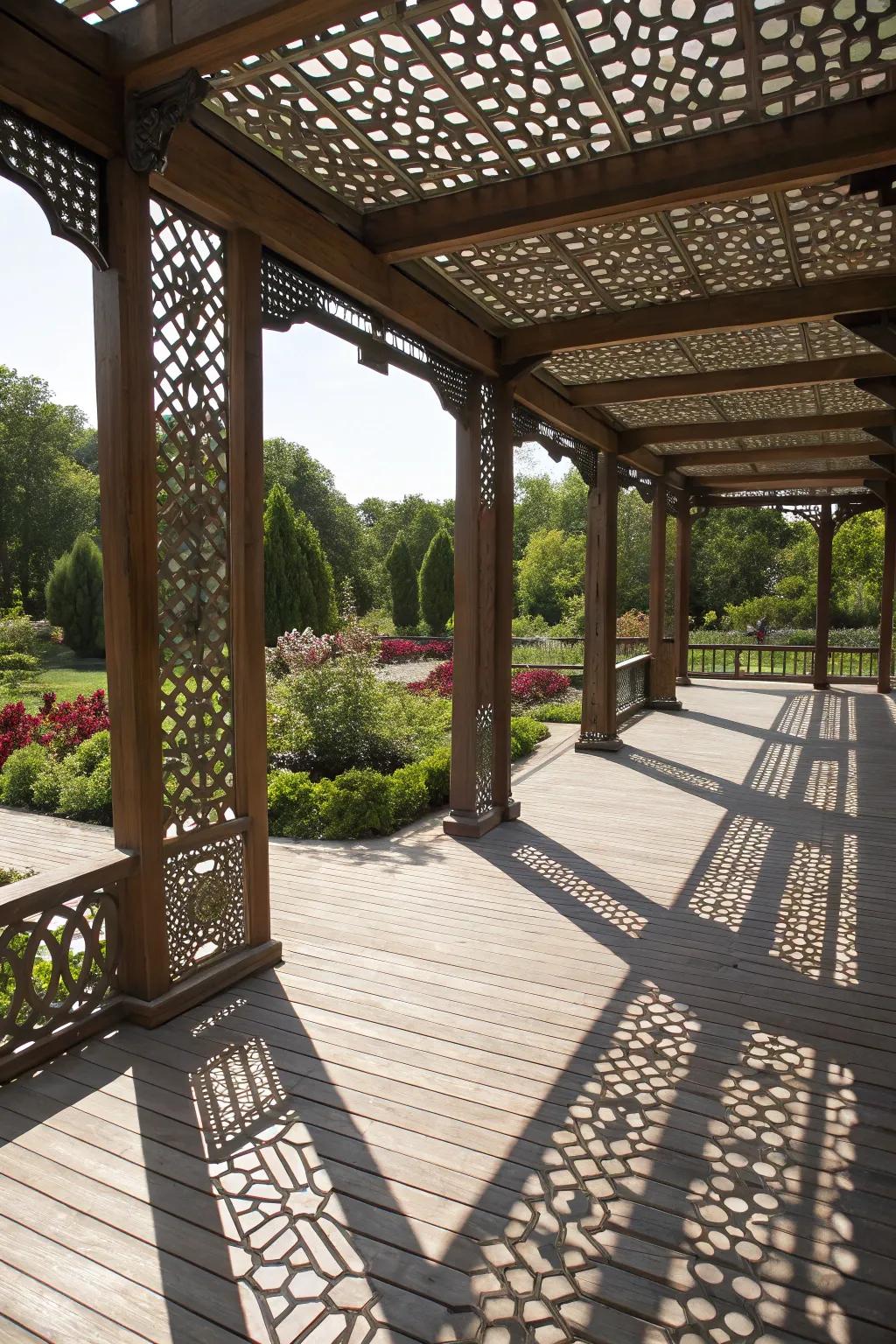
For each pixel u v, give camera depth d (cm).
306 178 301
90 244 232
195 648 274
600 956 315
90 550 1953
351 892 384
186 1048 246
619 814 530
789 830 491
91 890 243
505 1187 188
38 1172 192
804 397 654
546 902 372
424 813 536
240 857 296
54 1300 156
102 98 226
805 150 268
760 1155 200
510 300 425
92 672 1669
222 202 263
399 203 326
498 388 489
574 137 275
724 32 219
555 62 232
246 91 245
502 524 497
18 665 1584
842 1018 269
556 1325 151
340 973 299
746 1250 170
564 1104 220
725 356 529
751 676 1297
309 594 1541
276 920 349
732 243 357
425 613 2300
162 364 255
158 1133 206
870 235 351
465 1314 153
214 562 280
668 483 969
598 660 738
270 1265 165
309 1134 206
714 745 770
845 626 2212
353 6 195
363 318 364
